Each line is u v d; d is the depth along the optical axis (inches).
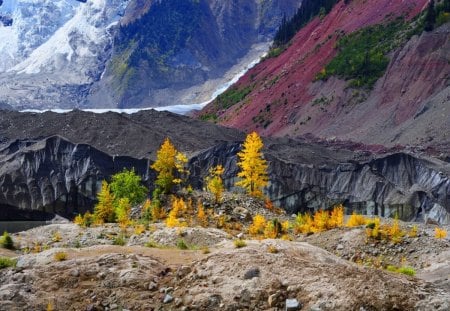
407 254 1457.9
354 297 730.2
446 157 4495.6
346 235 1600.6
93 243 1670.8
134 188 2687.0
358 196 4025.6
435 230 1702.8
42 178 4648.1
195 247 1339.8
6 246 1566.2
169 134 5295.3
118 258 892.0
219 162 4436.5
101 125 5344.5
